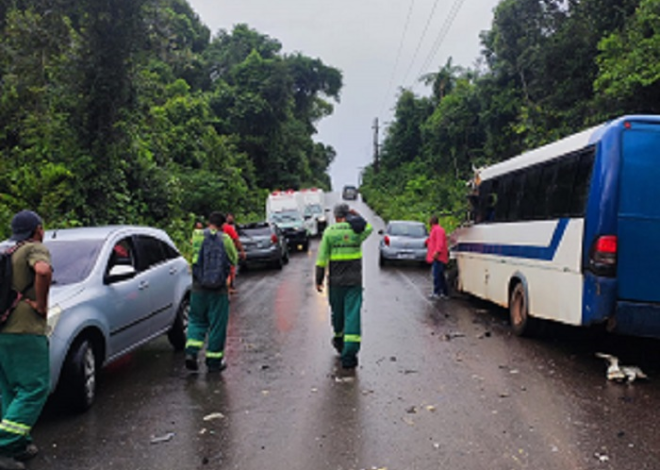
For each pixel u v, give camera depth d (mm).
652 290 6434
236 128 47688
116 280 6414
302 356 7660
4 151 16359
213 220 7133
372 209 58969
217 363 7043
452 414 5328
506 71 28594
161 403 5871
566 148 7625
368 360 7355
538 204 8344
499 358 7430
